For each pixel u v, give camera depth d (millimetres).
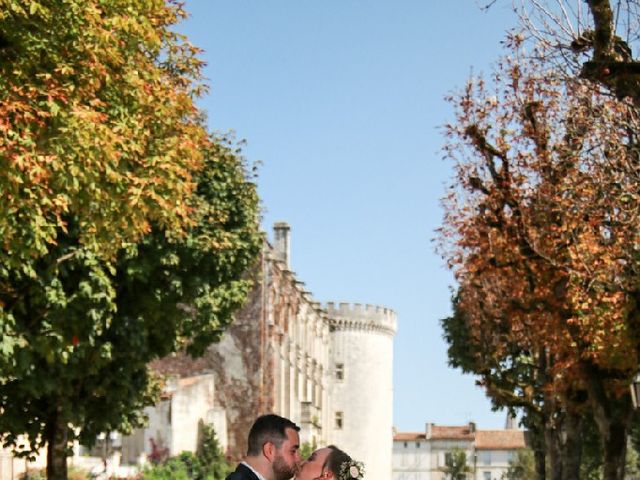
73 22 19703
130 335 33031
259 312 79812
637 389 28484
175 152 22531
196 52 24516
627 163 27578
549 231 30922
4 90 19516
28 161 18469
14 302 26719
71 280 28391
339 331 121875
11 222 19734
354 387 121750
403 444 180375
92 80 20469
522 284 34062
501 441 179500
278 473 8789
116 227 21609
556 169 30375
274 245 105812
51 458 32531
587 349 30859
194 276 37844
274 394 85750
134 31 21000
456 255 35156
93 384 32938
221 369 79688
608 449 31969
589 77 21719
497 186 31797
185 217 22719
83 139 19234
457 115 31922
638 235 28016
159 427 69125
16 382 31344
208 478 67188
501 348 45125
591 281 28719
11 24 19516
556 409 43219
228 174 41031
